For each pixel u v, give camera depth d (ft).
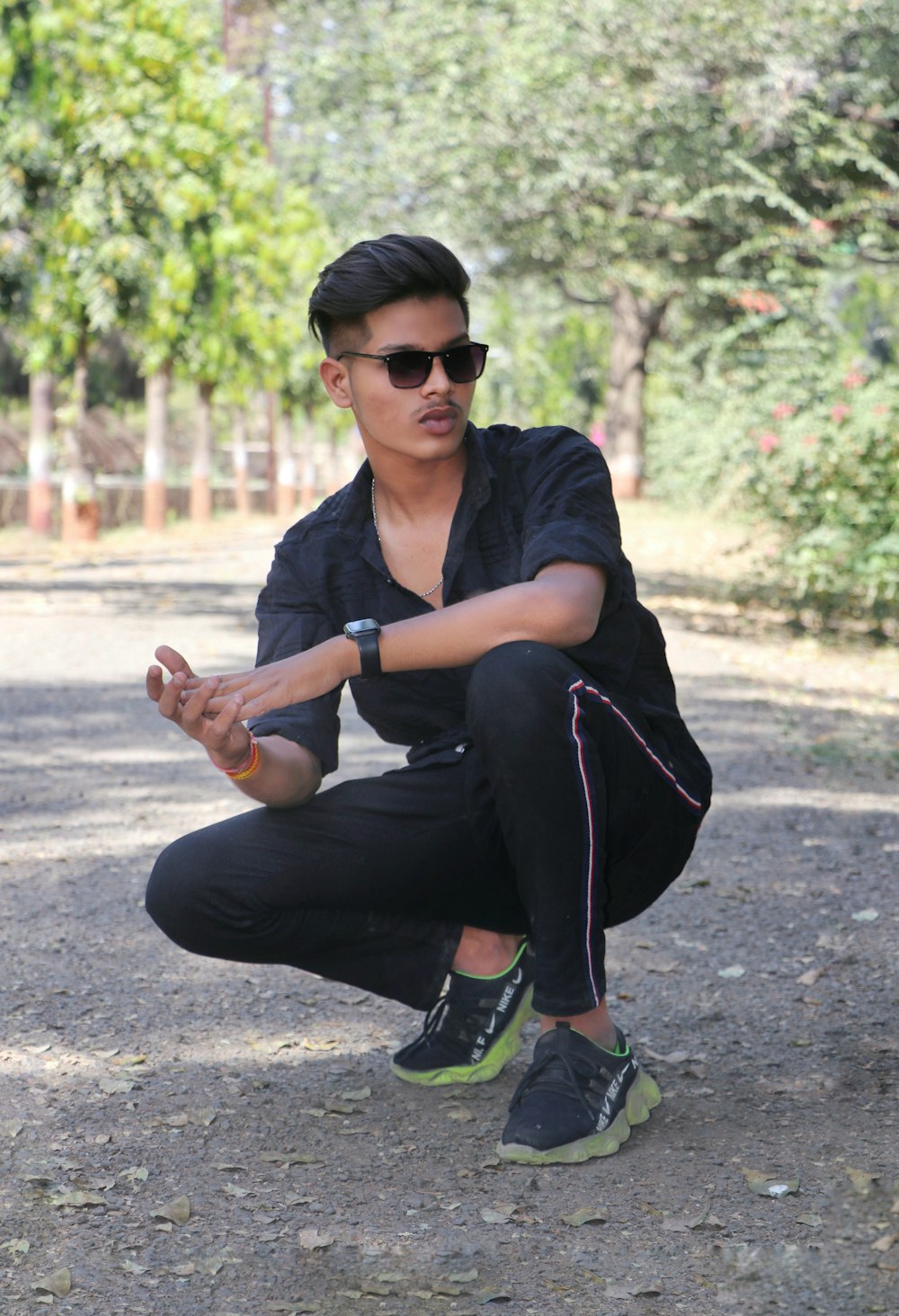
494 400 138.21
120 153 54.90
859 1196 7.08
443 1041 8.69
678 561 52.54
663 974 10.84
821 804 16.74
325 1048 9.34
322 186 68.18
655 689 7.83
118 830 15.08
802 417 35.01
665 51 46.14
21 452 110.63
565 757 7.14
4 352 123.85
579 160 49.11
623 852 7.70
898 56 42.27
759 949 11.43
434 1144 7.81
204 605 37.65
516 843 7.37
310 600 7.88
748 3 44.86
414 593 7.75
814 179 49.90
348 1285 6.32
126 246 57.36
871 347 54.85
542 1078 7.68
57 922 11.91
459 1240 6.72
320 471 186.91
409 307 7.21
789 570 33.78
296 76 69.92
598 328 139.23
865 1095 8.44
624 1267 6.46
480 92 54.34
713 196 48.01
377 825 7.74
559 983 7.46
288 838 7.76
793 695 24.48
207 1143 7.83
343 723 22.08
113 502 96.94
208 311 67.56
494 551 7.68
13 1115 8.16
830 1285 6.26
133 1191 7.23
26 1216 6.95
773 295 45.88
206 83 59.47
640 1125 8.00
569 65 49.70
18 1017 9.76
